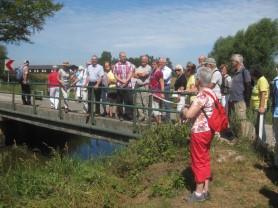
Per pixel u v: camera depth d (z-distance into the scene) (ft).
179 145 15.47
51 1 83.66
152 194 12.80
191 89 19.52
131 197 13.19
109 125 22.70
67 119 26.81
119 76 22.89
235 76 16.80
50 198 12.65
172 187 12.87
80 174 14.19
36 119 30.27
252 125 16.71
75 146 30.12
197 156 11.89
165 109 19.06
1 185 13.03
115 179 14.03
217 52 86.84
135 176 14.15
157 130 16.47
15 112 32.48
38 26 85.35
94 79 24.94
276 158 13.82
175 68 20.76
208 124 11.68
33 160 17.87
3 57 88.63
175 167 14.15
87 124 24.03
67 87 27.58
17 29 84.79
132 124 21.01
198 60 19.81
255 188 12.55
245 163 14.16
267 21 79.77
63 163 15.02
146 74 22.36
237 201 11.89
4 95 47.11
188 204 11.93
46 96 29.17
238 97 16.65
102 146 23.80
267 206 11.49
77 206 12.38
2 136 33.86
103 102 23.17
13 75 78.23
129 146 16.62
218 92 17.08
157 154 15.23
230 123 16.58
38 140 34.40
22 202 12.42
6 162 17.12
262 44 79.56
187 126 15.90
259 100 16.62
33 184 13.17
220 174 13.43
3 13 81.87
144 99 22.02
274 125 13.73
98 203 12.56
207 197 12.05
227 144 15.71
